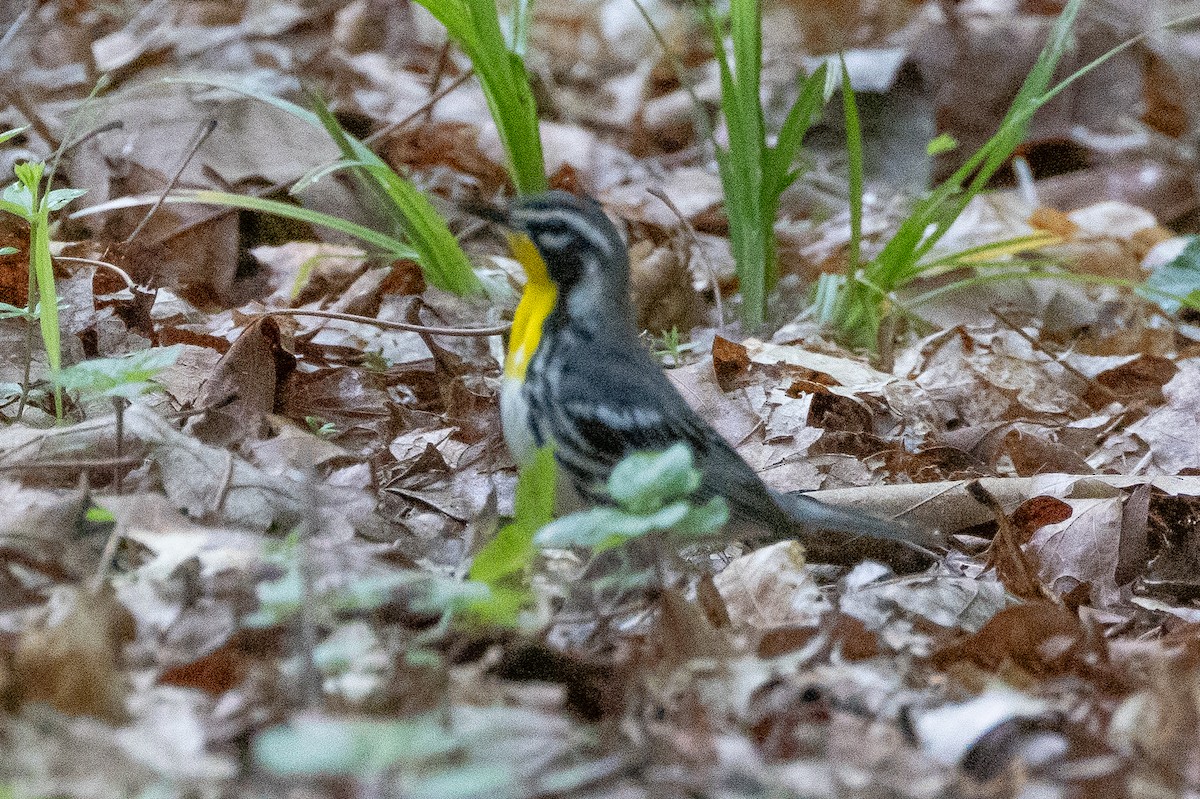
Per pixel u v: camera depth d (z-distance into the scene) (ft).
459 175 62.34
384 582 24.58
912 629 30.81
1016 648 28.55
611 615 28.78
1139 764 23.97
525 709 24.32
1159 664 25.44
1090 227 67.51
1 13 70.85
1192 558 38.32
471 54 48.96
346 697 23.65
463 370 45.06
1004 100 73.46
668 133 75.05
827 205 66.33
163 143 54.24
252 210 53.62
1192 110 77.66
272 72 67.21
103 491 31.55
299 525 31.48
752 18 50.14
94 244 47.80
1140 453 45.03
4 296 43.98
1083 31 78.13
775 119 72.59
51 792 20.42
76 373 28.30
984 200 66.64
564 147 67.05
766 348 48.32
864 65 70.79
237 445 36.47
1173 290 55.88
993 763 24.18
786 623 29.99
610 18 86.94
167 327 41.60
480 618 25.95
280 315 44.52
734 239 52.39
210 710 23.34
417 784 20.77
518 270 53.62
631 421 31.73
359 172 51.44
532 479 27.40
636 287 52.49
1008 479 39.81
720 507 25.49
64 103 59.72
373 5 79.61
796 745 23.70
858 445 43.16
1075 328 58.23
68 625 22.79
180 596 26.91
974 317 56.08
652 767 22.66
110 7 75.72
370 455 37.37
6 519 28.71
